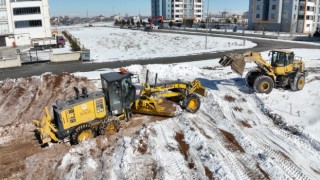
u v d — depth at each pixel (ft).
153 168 33.32
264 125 45.62
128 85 43.70
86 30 307.99
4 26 175.63
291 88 62.39
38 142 40.55
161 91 48.55
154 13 489.67
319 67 88.53
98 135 40.91
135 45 158.10
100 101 40.55
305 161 35.35
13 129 45.24
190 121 46.32
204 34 223.30
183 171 32.73
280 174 32.12
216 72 81.87
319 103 54.29
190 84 51.21
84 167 33.91
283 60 61.82
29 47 167.22
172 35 218.79
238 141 39.75
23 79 69.00
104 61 103.14
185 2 457.68
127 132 42.32
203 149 37.06
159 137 40.63
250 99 58.03
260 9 273.95
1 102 58.18
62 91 62.95
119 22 438.40
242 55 58.23
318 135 40.96
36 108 54.80
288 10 256.32
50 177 32.60
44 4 180.45
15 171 33.86
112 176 31.99
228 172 32.12
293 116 48.47
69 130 38.78
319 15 268.41
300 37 185.37
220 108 51.80
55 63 101.81
